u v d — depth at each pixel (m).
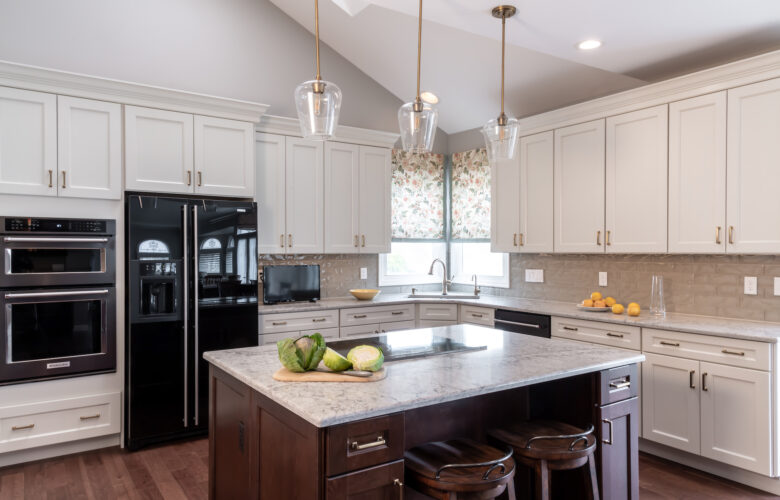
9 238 3.09
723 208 3.07
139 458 3.29
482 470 1.71
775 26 2.82
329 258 4.85
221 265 3.70
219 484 2.26
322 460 1.50
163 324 3.49
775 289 3.12
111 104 3.41
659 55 3.23
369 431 1.55
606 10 2.62
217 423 2.28
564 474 2.27
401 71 4.80
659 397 3.16
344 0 4.01
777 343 2.65
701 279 3.48
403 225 5.19
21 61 3.55
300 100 1.76
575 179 3.92
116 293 3.44
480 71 4.36
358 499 1.53
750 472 2.85
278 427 1.74
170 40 4.10
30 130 3.17
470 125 5.20
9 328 3.09
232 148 3.87
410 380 1.85
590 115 3.81
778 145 2.84
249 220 3.84
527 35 2.94
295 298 4.42
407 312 4.65
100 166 3.37
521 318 4.02
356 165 4.66
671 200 3.32
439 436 2.10
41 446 3.27
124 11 3.92
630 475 2.24
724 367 2.85
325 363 1.92
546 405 2.35
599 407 2.14
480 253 5.27
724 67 3.02
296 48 4.70
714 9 2.62
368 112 5.05
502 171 4.53
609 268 4.04
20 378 3.12
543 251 4.17
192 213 3.60
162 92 3.53
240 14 4.43
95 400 3.36
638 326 3.25
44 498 2.76
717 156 3.09
